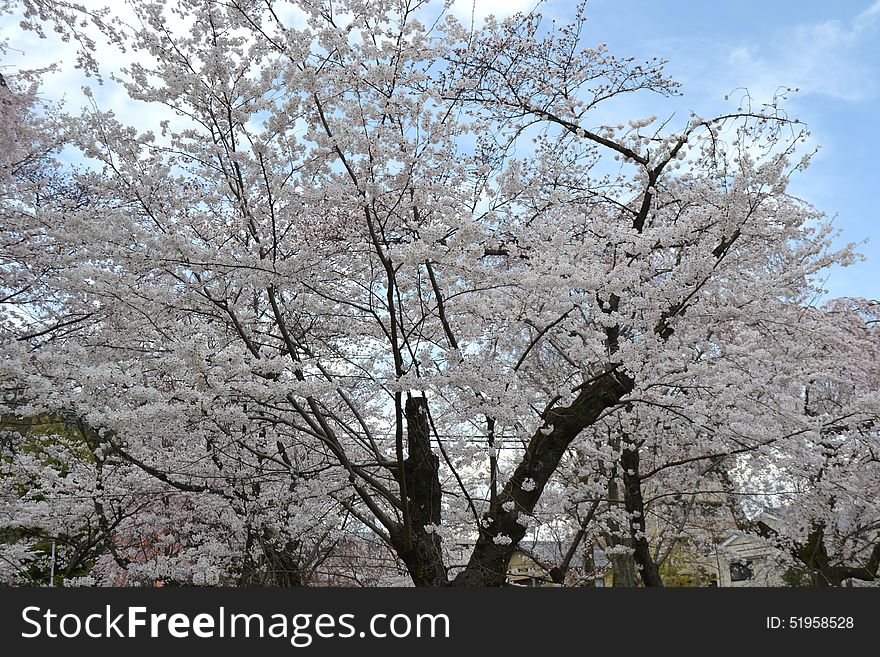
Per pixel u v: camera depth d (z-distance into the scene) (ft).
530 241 21.34
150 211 19.20
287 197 18.11
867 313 38.93
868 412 25.36
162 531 28.43
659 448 33.12
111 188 19.44
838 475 28.94
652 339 19.81
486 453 21.75
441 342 23.03
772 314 23.00
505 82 24.76
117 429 17.30
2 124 25.03
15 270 23.40
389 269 17.84
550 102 25.26
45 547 32.99
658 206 26.76
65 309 24.89
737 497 36.68
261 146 17.39
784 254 28.04
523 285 18.44
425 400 19.81
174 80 16.69
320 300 21.93
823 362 27.86
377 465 21.86
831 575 39.52
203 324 18.69
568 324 21.38
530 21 24.91
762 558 49.44
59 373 14.79
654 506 34.50
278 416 19.27
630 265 21.91
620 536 31.89
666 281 20.77
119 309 18.60
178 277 17.89
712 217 23.11
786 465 28.76
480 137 24.23
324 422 19.98
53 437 24.61
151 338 19.66
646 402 22.95
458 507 23.73
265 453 22.77
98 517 25.09
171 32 17.56
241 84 16.90
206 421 18.78
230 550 25.81
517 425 21.26
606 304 20.31
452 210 19.22
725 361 24.64
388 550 25.96
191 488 22.75
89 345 20.90
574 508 28.45
